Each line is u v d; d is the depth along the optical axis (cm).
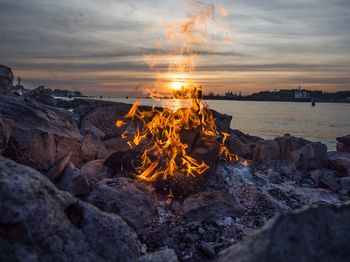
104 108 1289
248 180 965
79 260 414
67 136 927
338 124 9056
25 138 781
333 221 287
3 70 1309
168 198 805
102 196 696
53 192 443
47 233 402
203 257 629
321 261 263
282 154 1364
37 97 1461
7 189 395
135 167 863
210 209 757
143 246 632
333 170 1290
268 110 19788
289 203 909
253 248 269
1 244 382
